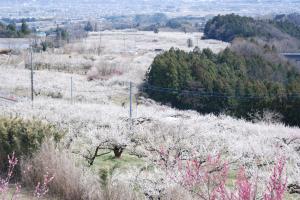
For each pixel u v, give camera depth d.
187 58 41.84
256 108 33.41
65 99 33.69
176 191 6.90
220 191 4.39
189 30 129.25
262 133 20.73
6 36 74.06
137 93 39.38
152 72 40.16
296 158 12.28
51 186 8.20
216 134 16.75
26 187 8.33
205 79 37.03
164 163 7.72
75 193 7.92
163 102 37.88
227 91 34.97
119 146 12.34
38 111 20.25
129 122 16.53
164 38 98.69
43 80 41.41
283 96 32.69
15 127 9.33
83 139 12.77
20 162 8.89
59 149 9.27
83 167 8.95
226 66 41.72
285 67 46.97
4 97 30.45
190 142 13.48
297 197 7.82
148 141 13.05
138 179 8.30
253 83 35.81
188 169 4.96
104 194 7.61
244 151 13.13
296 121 32.25
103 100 34.72
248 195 3.86
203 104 35.84
